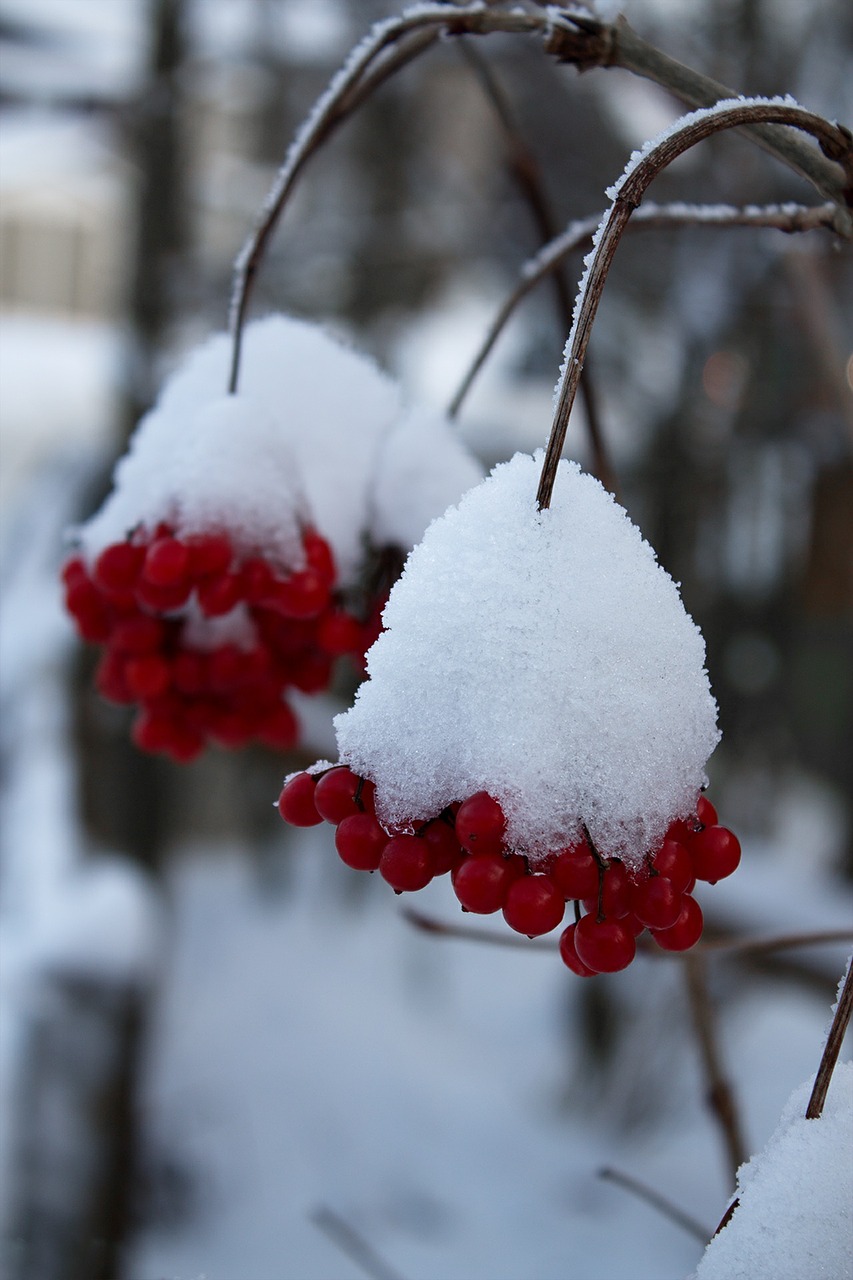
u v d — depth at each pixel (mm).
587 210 5535
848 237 1011
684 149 762
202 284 6410
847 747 7520
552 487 792
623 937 721
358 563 1259
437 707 769
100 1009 3518
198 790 9477
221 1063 6316
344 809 801
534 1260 4770
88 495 6352
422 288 7586
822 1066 713
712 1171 5254
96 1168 3422
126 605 1242
